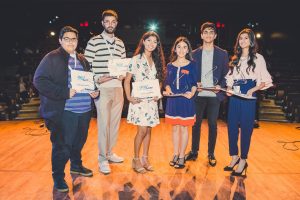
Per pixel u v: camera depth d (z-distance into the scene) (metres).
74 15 15.38
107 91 3.75
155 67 3.73
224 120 7.06
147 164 3.88
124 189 3.34
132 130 5.96
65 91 3.01
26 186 3.41
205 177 3.68
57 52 3.09
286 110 9.09
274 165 4.14
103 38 3.73
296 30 13.53
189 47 3.82
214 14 15.48
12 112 8.90
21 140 5.30
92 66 3.73
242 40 3.52
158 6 14.55
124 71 3.60
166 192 3.28
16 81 10.65
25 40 14.82
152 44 3.57
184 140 3.91
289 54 14.18
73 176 3.65
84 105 3.31
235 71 3.64
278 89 10.09
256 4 13.58
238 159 3.90
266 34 15.59
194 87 3.77
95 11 14.76
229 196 3.21
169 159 4.32
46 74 2.99
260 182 3.57
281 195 3.25
